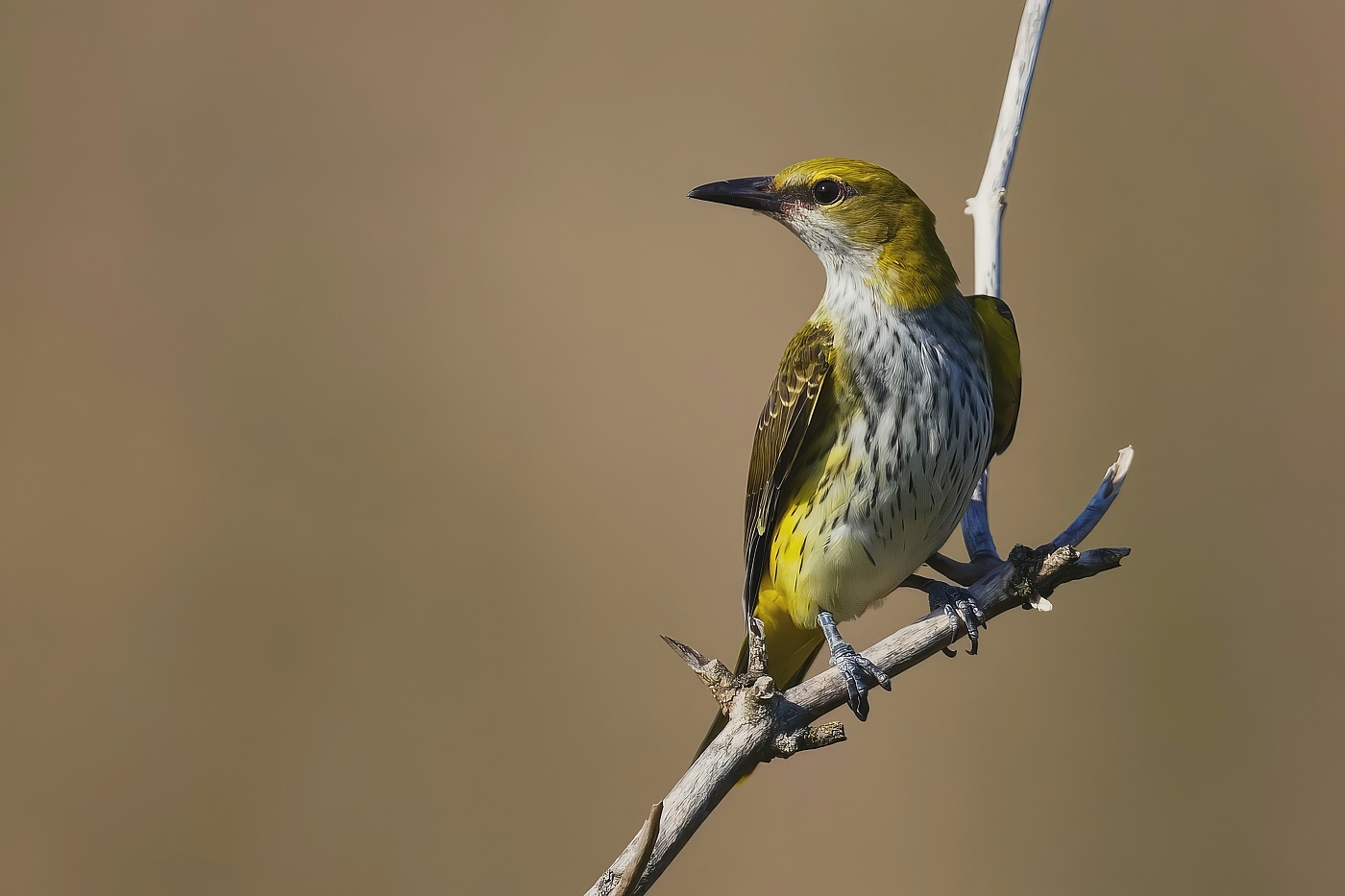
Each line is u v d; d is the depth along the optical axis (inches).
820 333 378.0
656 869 245.6
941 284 378.6
